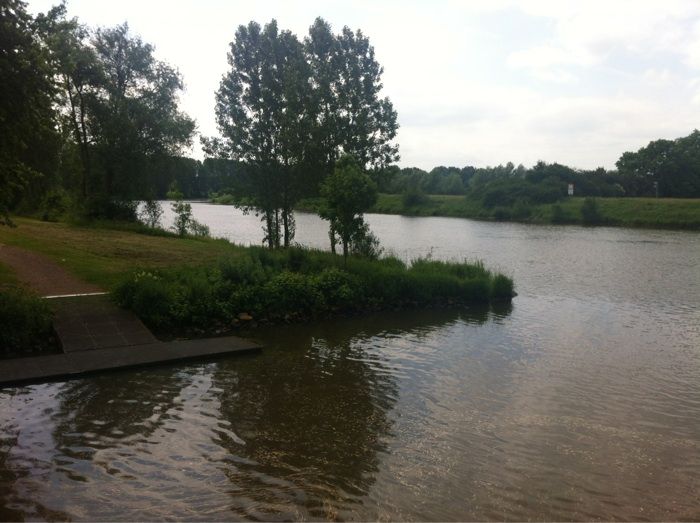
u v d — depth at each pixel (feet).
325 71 83.46
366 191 65.82
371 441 27.58
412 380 37.81
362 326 54.60
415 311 63.21
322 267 66.39
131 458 24.76
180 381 35.81
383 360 42.57
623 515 21.59
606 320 59.31
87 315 45.98
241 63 87.20
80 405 31.01
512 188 327.06
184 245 97.09
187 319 48.80
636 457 26.76
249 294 53.78
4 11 42.37
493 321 58.39
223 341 44.52
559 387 37.14
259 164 87.35
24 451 25.08
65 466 23.77
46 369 35.70
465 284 68.74
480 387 36.78
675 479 24.66
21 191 48.06
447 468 25.02
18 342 39.96
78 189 132.87
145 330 44.88
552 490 23.35
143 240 100.99
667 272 98.48
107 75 123.65
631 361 43.80
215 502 21.39
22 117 44.06
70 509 20.52
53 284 55.62
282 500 21.71
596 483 24.06
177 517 20.29
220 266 58.70
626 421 31.32
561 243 157.99
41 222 124.06
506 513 21.44
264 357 42.29
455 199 372.58
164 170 134.82
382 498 22.18
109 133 119.96
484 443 27.84
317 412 31.24
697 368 42.04
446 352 45.55
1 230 94.73
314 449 26.43
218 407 31.48
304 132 82.84
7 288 49.85
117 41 128.98
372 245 87.71
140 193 134.10
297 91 82.33
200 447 26.16
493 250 136.46
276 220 91.09
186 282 54.44
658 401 34.71
